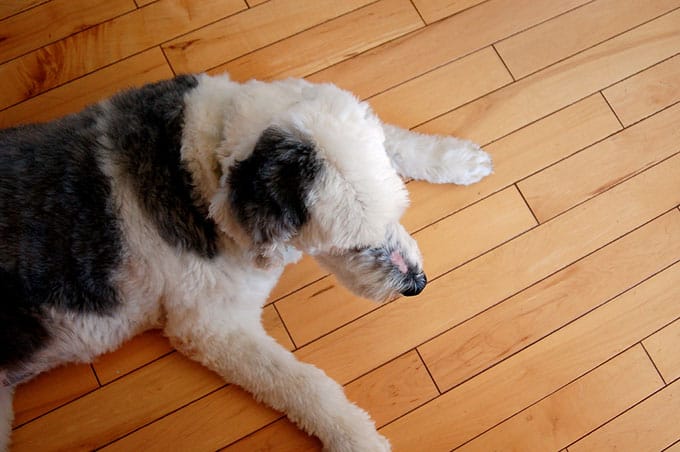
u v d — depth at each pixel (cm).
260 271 166
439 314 193
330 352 188
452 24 220
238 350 169
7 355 158
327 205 130
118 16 212
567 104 215
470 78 215
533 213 204
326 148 129
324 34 216
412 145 194
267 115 141
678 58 223
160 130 151
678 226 206
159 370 184
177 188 150
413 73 214
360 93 211
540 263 199
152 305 169
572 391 190
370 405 185
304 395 170
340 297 192
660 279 201
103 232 151
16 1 211
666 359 194
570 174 208
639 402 190
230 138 141
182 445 179
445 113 211
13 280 151
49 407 179
